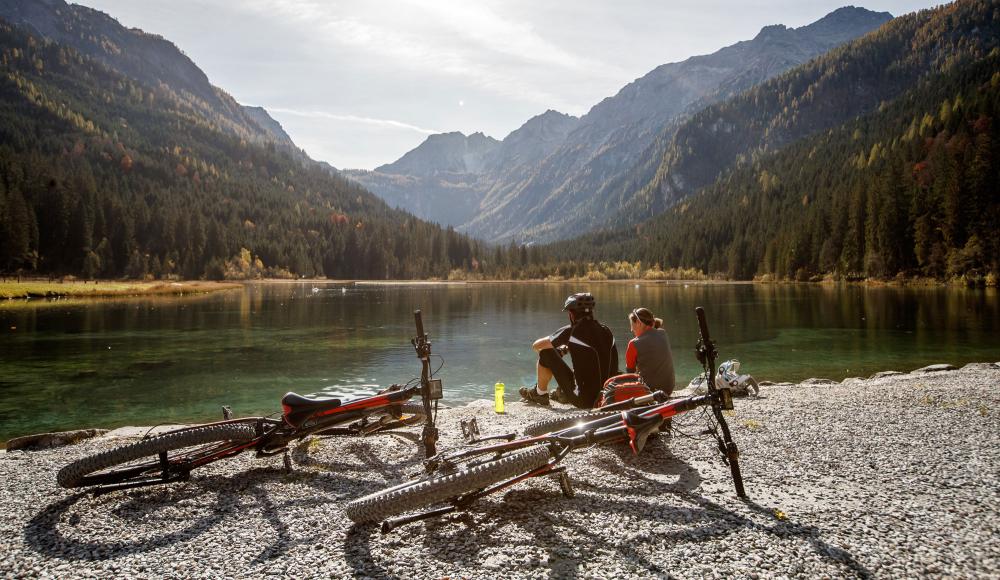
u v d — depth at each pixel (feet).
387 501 14.06
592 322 25.41
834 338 91.61
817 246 425.28
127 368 65.36
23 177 445.37
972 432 24.03
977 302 174.29
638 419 16.83
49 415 42.68
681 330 106.22
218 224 593.83
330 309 173.88
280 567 12.35
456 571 12.07
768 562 12.37
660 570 12.04
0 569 12.43
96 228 451.53
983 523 14.47
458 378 58.95
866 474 18.43
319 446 22.24
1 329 110.01
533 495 16.62
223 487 17.84
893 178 356.79
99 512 15.89
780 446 21.83
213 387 54.29
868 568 12.17
